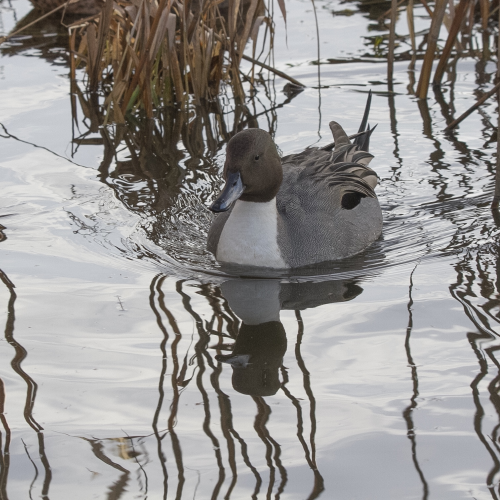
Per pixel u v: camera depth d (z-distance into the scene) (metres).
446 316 8.47
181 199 12.01
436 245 10.61
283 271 10.09
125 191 12.19
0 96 15.65
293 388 7.25
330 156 11.89
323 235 10.43
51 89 16.09
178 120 15.20
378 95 15.96
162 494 5.90
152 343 8.05
